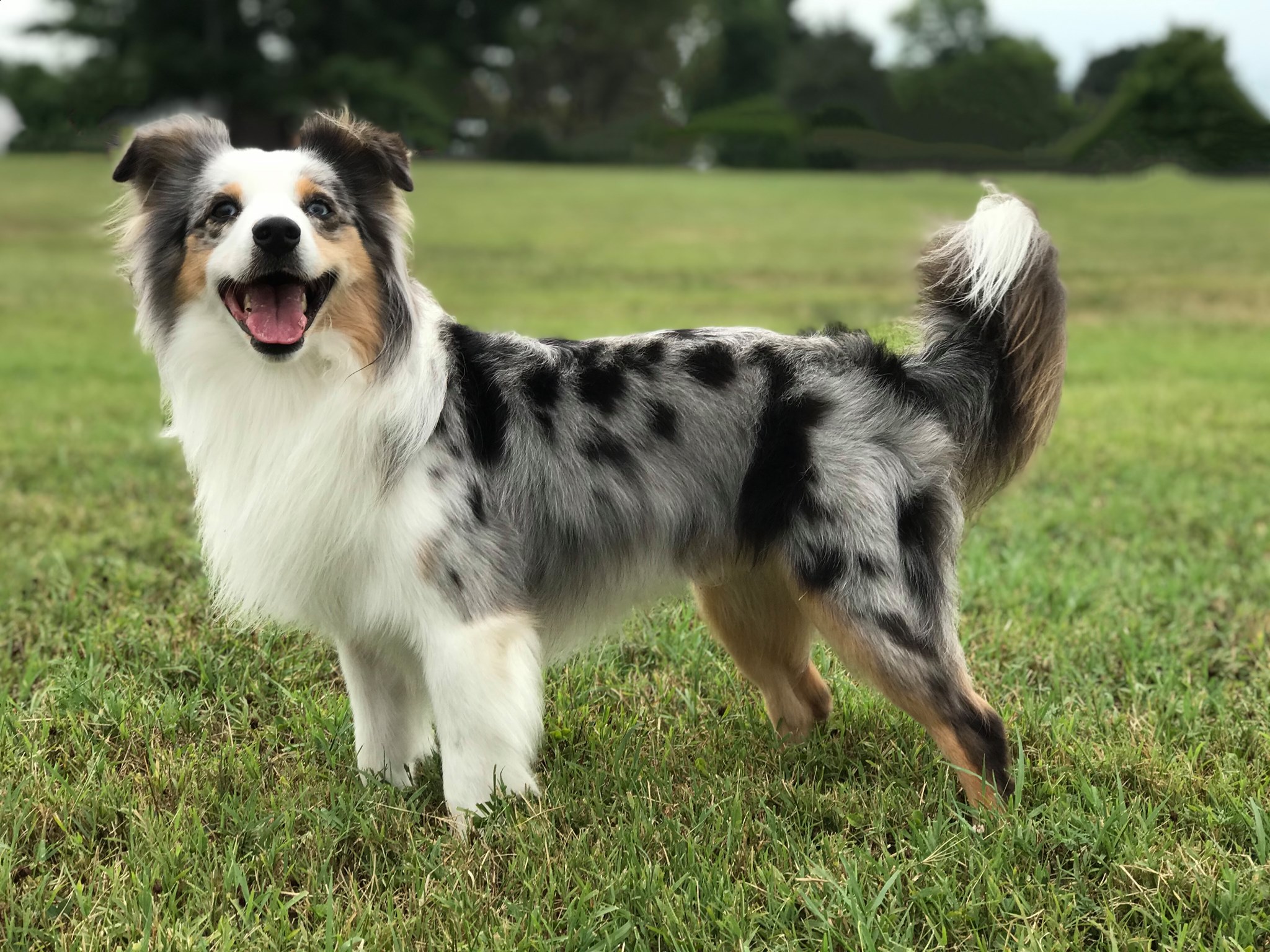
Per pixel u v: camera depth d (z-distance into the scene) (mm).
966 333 1451
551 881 1284
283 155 1378
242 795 1450
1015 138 22203
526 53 19344
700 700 1657
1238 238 8906
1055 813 1370
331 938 1208
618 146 20422
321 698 1664
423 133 16484
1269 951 1218
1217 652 1781
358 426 1340
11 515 2273
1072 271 7043
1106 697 1641
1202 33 16797
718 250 8203
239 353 1358
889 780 1484
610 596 1454
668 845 1354
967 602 1933
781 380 1414
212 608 1812
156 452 2789
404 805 1418
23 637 1809
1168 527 2287
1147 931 1247
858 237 9094
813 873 1288
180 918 1264
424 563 1337
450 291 6027
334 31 16422
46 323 4855
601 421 1413
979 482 1479
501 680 1349
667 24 21969
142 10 15508
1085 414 3316
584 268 7152
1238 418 3240
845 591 1390
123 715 1568
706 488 1425
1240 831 1368
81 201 9773
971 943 1231
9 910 1265
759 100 23047
